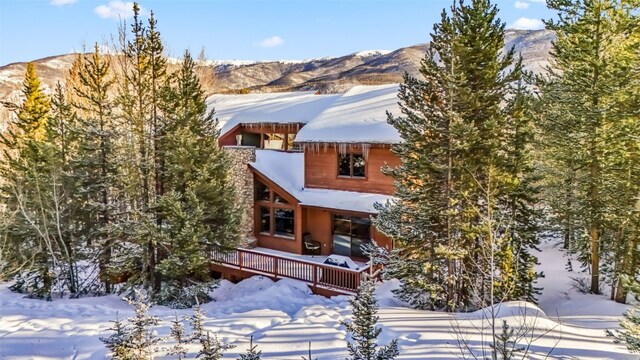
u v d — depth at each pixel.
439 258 11.03
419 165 10.85
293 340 7.25
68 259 14.52
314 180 18.92
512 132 11.59
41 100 27.20
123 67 18.89
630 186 13.00
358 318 5.30
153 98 13.75
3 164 18.56
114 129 14.72
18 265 14.08
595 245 13.96
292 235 19.08
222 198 14.10
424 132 11.18
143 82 13.70
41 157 15.16
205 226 14.05
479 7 10.54
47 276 14.28
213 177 14.23
